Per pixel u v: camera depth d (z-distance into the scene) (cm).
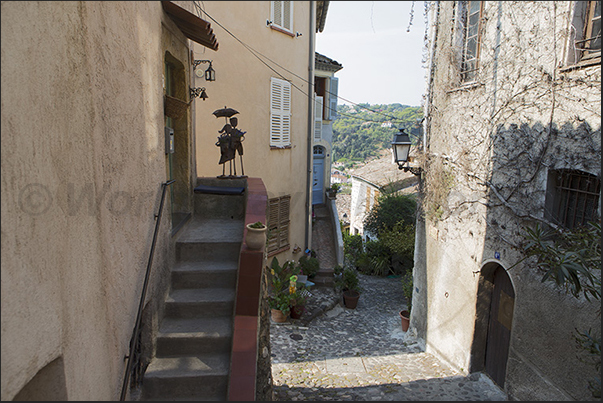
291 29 888
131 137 311
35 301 172
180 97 542
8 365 153
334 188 1542
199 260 484
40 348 175
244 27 760
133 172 317
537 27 444
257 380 381
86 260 227
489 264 531
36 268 173
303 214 1073
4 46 153
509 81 489
